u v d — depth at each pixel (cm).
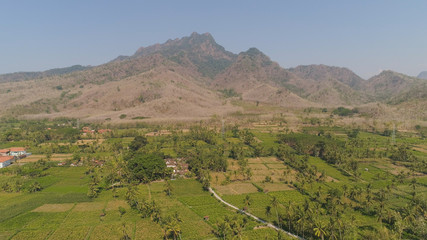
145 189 15975
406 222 11138
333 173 19238
